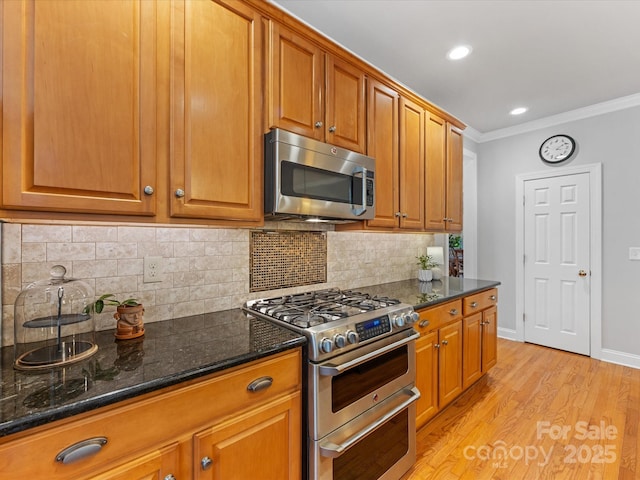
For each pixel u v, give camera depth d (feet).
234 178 4.33
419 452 6.04
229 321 4.79
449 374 7.15
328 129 5.53
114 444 2.63
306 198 4.93
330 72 5.59
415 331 5.64
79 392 2.60
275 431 3.76
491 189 12.96
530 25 6.40
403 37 6.80
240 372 3.44
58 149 3.07
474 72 8.23
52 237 3.91
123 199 3.46
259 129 4.61
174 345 3.74
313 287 6.96
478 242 13.37
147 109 3.61
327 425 4.14
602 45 7.07
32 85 2.94
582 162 10.77
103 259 4.30
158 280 4.78
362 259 8.21
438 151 8.51
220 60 4.20
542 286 11.72
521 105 10.35
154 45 3.66
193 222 4.05
